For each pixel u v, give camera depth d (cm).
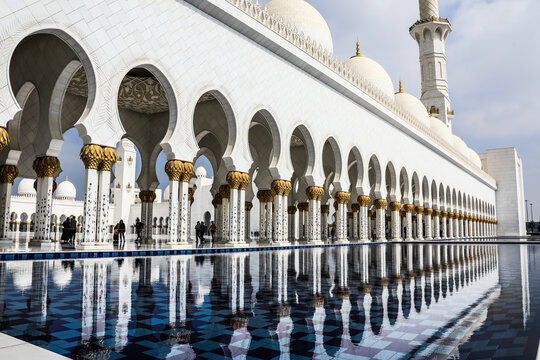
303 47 1453
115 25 900
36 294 423
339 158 1683
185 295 430
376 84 2198
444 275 630
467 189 3638
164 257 898
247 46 1252
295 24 1688
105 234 901
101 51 871
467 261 905
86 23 847
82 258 826
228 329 297
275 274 619
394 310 361
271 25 1305
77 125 852
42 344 256
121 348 250
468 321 318
